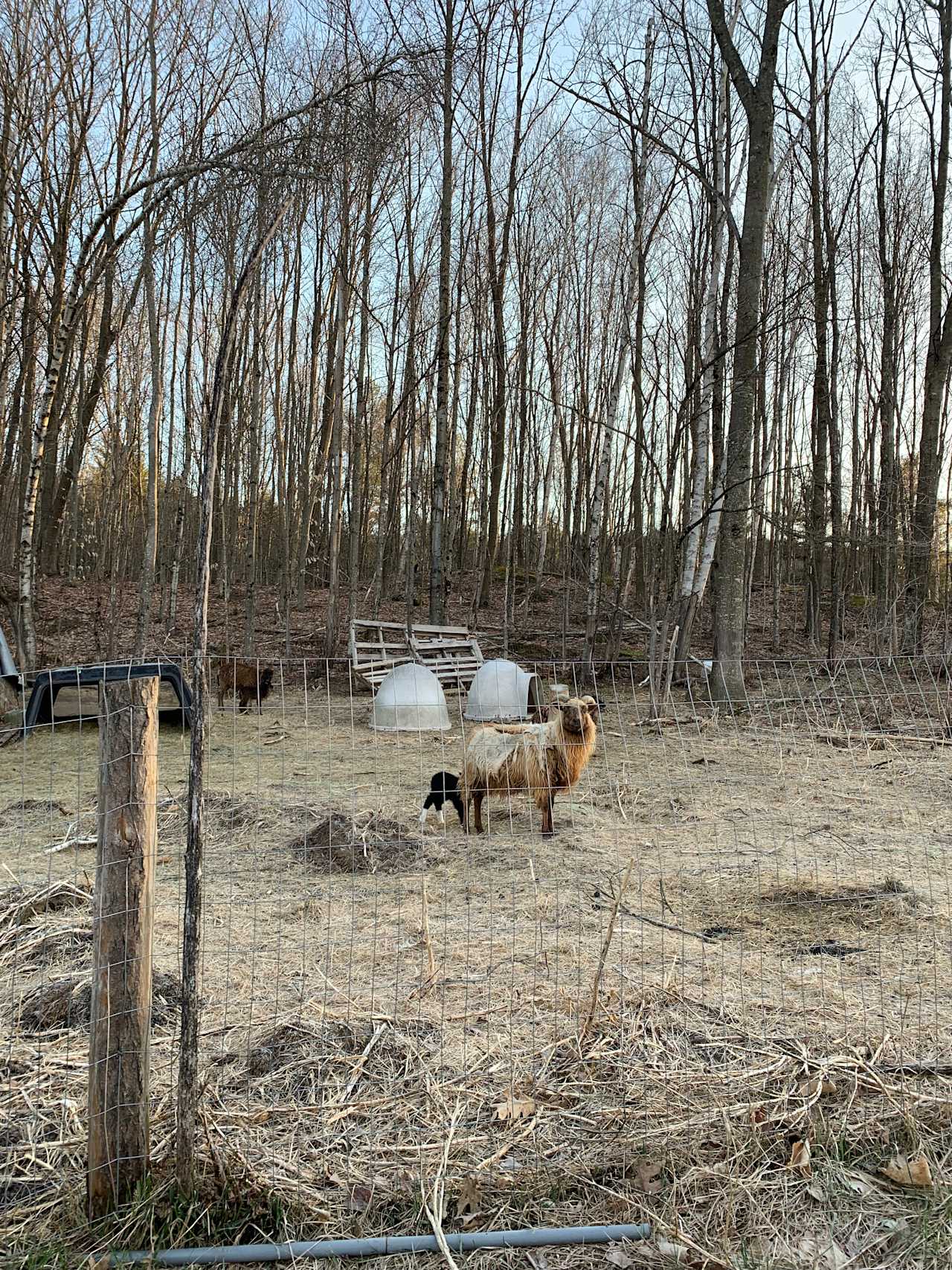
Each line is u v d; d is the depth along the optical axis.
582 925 4.94
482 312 22.11
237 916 5.08
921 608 16.38
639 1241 2.66
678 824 7.20
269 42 15.88
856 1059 3.46
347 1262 2.58
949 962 4.46
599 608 20.69
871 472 22.55
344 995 4.04
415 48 10.95
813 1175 2.92
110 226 12.26
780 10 13.15
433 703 12.12
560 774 6.69
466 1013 3.84
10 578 19.80
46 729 11.23
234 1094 3.25
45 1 13.23
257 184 7.69
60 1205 2.75
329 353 17.62
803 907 5.27
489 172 17.20
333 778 8.85
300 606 21.11
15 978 4.20
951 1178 2.90
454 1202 2.78
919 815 7.48
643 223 18.19
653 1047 3.56
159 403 13.27
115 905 2.67
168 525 26.20
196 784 2.70
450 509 26.38
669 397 18.64
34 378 22.64
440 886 5.66
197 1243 2.64
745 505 13.36
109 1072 2.68
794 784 8.61
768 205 13.34
